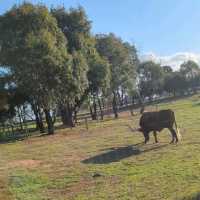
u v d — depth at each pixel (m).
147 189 17.92
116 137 37.62
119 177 21.33
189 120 43.91
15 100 61.06
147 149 29.17
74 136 44.47
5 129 73.31
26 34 54.00
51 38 53.62
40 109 58.75
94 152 30.66
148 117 31.44
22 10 54.56
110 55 79.12
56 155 31.72
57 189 20.84
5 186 22.62
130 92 87.94
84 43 64.75
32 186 22.08
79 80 56.34
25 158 32.09
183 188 17.03
